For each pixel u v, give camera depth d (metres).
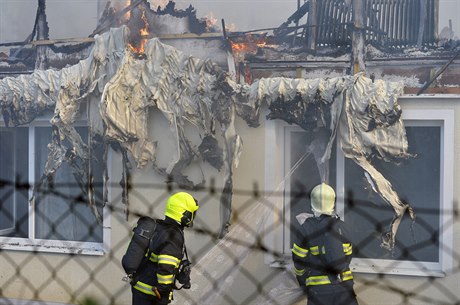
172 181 11.44
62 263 12.30
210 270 10.85
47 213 12.84
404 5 10.52
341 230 8.53
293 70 11.05
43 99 12.26
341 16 10.80
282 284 10.47
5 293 12.70
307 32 10.98
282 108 10.74
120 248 11.89
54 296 12.37
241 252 10.85
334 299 8.29
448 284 10.14
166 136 11.52
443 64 10.28
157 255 7.68
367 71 10.66
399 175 10.53
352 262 10.66
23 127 12.88
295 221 10.98
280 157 11.07
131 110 11.48
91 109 11.88
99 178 12.04
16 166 13.02
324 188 8.72
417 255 10.44
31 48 12.54
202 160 11.30
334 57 10.84
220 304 10.69
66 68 12.17
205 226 11.30
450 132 10.22
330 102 10.50
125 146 11.48
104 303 11.96
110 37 11.82
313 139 10.84
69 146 12.15
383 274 9.60
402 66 10.48
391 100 10.24
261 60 11.20
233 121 11.07
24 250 12.58
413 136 10.54
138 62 11.59
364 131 10.34
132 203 11.77
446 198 10.24
